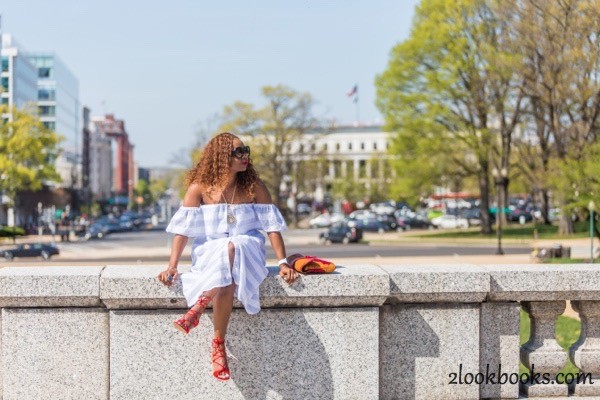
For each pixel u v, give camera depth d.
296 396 6.19
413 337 6.39
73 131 178.00
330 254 55.00
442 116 69.88
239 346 6.17
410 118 70.44
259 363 6.18
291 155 98.00
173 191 147.50
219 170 6.00
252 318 6.17
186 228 6.00
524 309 6.78
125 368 6.08
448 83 66.50
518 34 46.66
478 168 74.88
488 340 6.52
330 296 6.13
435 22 66.88
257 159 92.94
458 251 57.38
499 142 75.38
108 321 6.14
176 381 6.11
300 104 93.75
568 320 18.11
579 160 39.59
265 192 6.17
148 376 6.10
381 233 80.38
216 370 5.89
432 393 6.40
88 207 166.38
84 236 95.62
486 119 67.56
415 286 6.30
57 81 152.50
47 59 151.12
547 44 45.06
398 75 69.44
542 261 43.84
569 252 45.59
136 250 66.12
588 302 6.62
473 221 100.31
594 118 44.28
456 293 6.36
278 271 6.32
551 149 63.78
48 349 6.09
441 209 126.88
